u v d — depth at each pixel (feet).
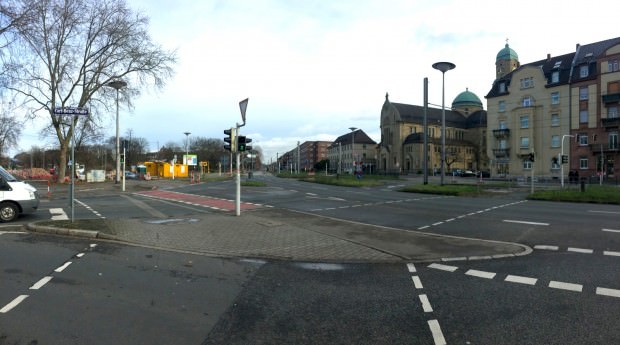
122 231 32.86
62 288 18.48
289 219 40.96
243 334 13.47
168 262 23.71
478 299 16.93
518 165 202.08
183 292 18.02
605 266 22.07
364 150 442.91
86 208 54.13
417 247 27.50
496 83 215.92
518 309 15.65
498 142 212.84
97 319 14.73
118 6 111.04
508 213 47.47
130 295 17.54
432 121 351.87
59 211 50.42
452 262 23.58
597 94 171.01
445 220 42.06
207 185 119.14
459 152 344.49
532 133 195.00
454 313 15.31
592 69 175.01
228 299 17.08
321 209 53.98
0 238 31.22
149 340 12.94
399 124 345.92
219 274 21.13
